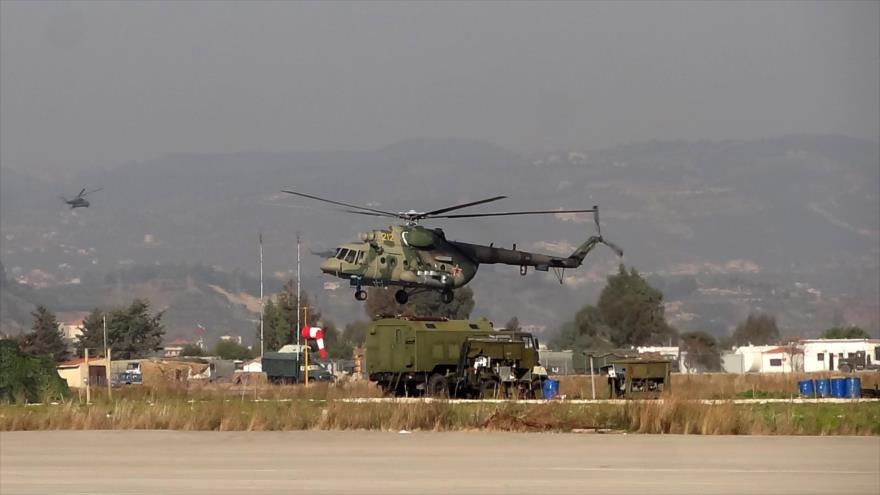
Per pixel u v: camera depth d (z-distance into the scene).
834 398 183.50
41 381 197.75
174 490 84.88
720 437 121.62
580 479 89.19
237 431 133.62
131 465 101.31
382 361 199.88
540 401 165.38
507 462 100.75
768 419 130.75
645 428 129.00
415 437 123.94
